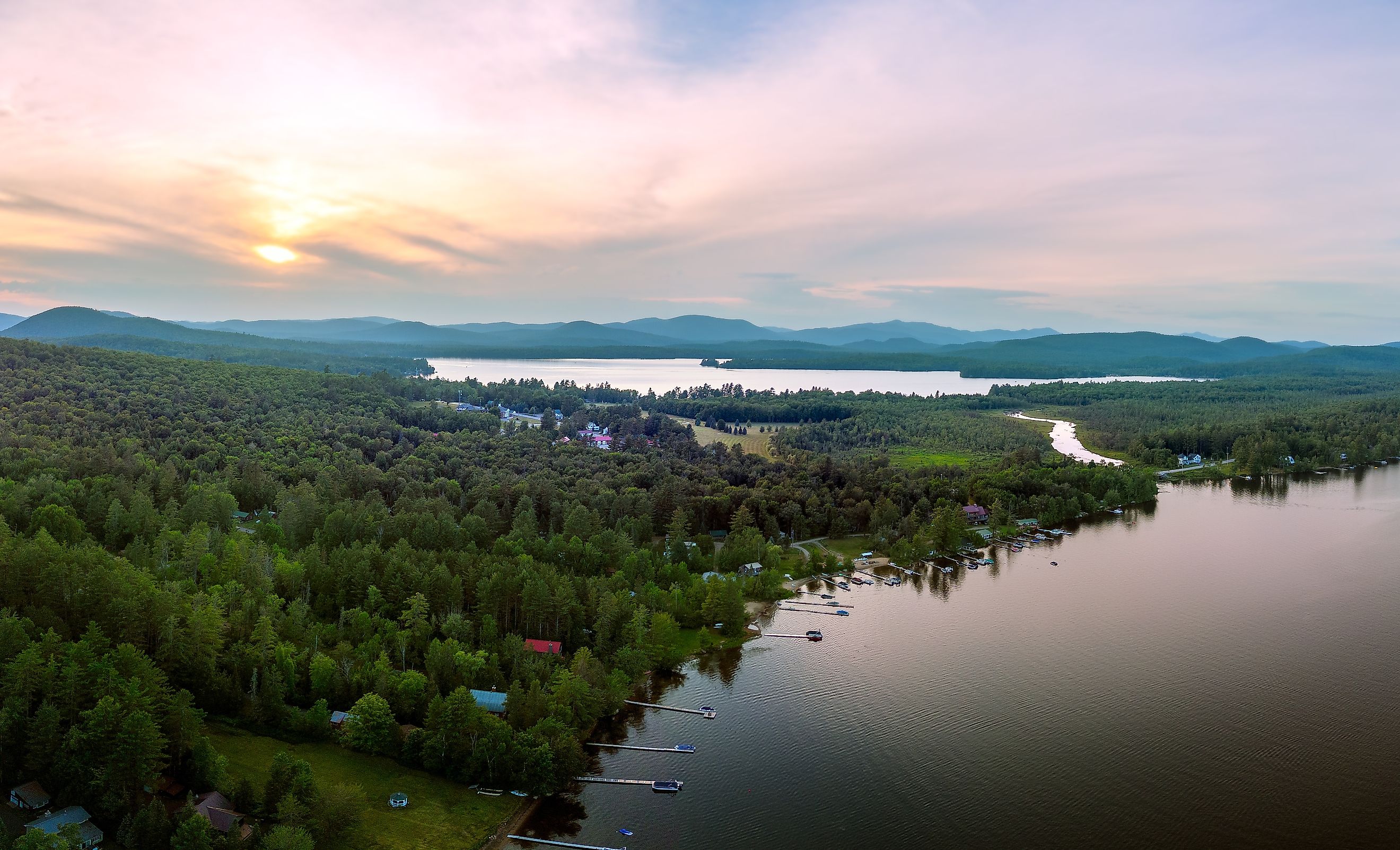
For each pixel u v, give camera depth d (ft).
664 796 415.23
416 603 513.45
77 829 318.65
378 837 364.17
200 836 320.29
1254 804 415.44
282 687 433.89
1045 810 409.69
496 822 385.70
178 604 459.32
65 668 373.81
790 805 410.52
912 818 402.31
